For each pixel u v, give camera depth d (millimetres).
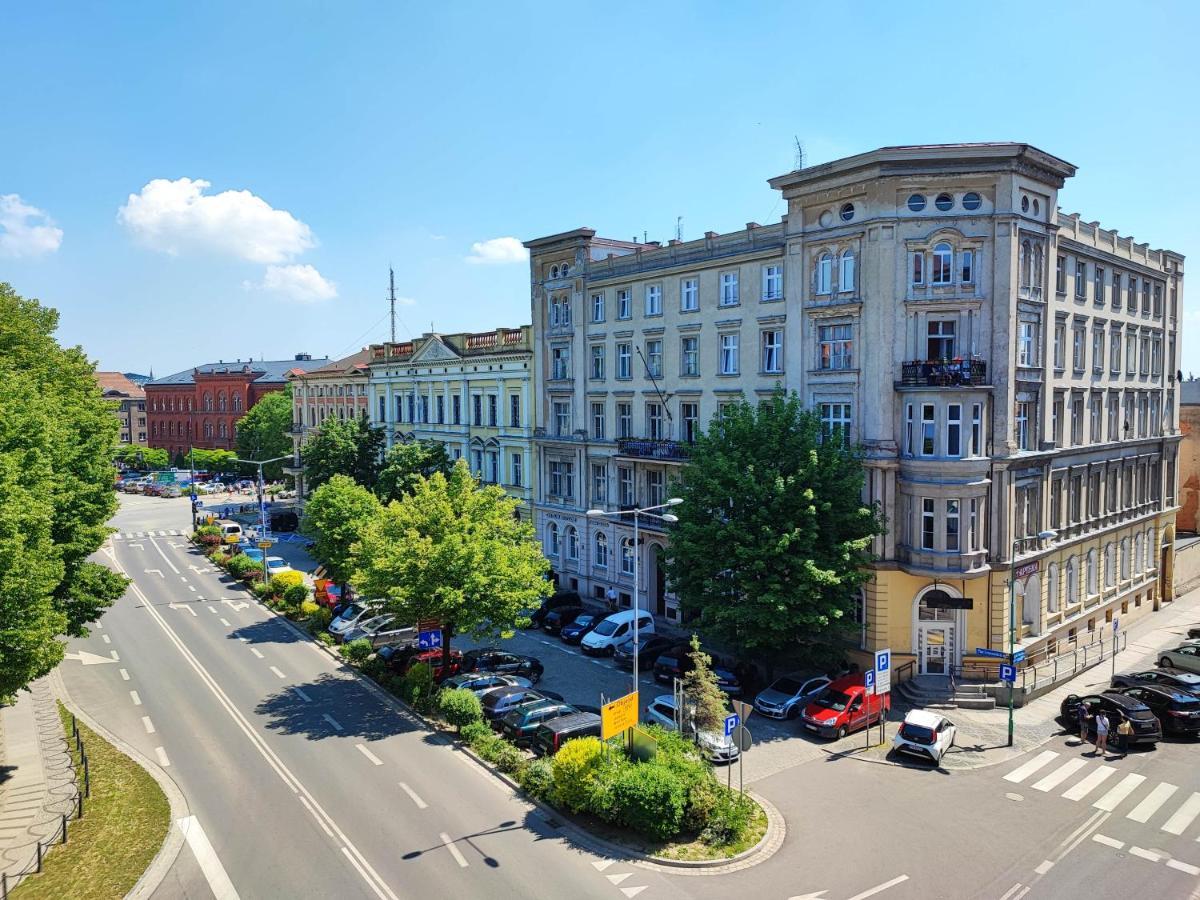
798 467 32125
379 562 31422
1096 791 24828
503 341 55188
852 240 34406
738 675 34062
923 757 26906
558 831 22016
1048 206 35094
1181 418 57562
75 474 32312
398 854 20812
